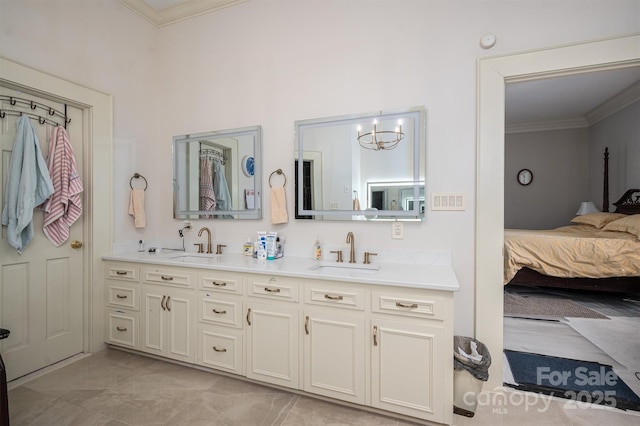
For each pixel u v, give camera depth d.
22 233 1.94
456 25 1.88
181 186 2.68
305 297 1.71
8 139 1.91
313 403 1.71
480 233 1.82
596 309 3.32
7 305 1.91
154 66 2.78
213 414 1.61
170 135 2.74
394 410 1.54
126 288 2.25
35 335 2.04
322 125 2.18
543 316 3.12
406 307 1.50
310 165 2.21
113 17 2.44
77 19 2.20
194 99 2.64
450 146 1.89
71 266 2.24
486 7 1.82
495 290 1.80
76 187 2.17
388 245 2.03
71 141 2.23
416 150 1.95
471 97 1.85
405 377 1.51
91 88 2.28
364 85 2.09
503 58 1.78
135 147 2.61
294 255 2.28
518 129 5.45
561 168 5.24
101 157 2.35
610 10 1.61
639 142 3.82
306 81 2.25
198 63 2.62
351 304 1.61
